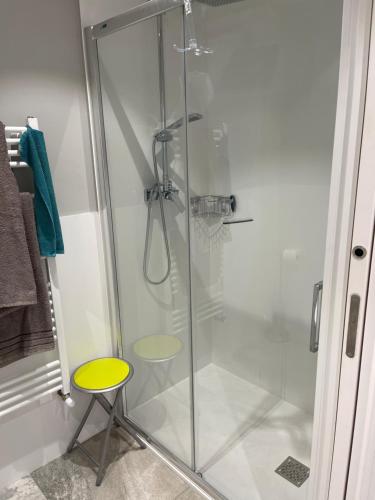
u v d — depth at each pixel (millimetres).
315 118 1684
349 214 959
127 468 1890
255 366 2191
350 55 879
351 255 986
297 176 1818
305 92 1692
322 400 1150
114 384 1770
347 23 869
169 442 2002
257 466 1833
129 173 1902
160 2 1643
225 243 2227
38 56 1576
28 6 1515
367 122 893
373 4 833
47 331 1615
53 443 1936
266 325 2105
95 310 1981
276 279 2012
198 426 2035
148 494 1751
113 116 1805
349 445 1131
